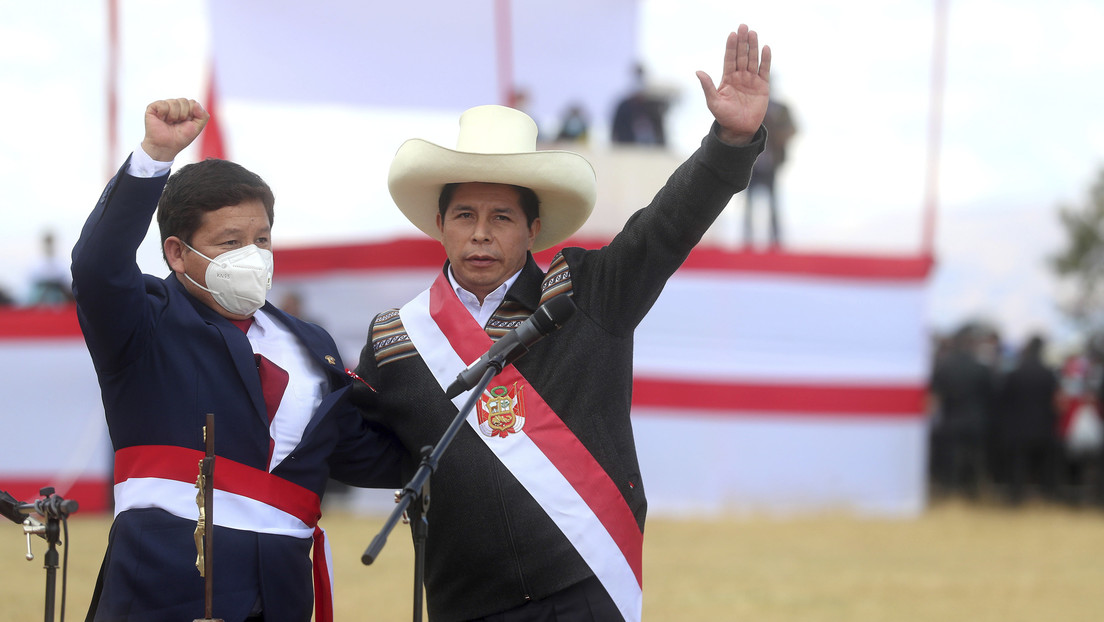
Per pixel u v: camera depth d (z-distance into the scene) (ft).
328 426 36.96
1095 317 255.09
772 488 122.31
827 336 124.67
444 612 37.99
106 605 33.88
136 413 34.94
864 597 83.87
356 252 117.70
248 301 36.01
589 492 36.88
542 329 33.88
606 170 125.29
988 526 122.93
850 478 124.67
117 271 33.12
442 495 37.58
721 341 122.21
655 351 120.78
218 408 35.32
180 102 33.63
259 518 35.22
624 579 36.91
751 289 123.13
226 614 33.99
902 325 127.03
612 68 163.94
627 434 38.19
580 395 37.65
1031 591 88.63
